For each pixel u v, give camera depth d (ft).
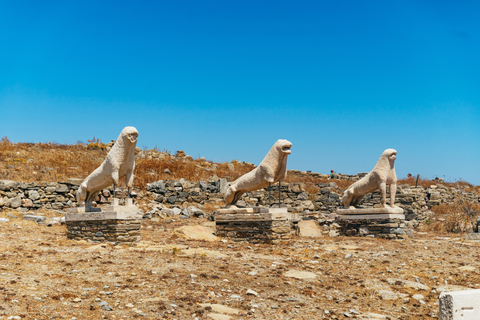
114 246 36.50
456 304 16.60
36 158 71.36
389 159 52.65
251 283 28.91
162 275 28.30
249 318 23.36
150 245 38.42
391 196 52.85
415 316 26.53
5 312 20.94
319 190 70.85
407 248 44.16
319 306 26.53
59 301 23.02
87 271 27.96
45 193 53.06
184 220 55.52
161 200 61.57
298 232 52.42
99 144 85.66
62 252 32.27
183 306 23.73
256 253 38.17
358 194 56.75
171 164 77.46
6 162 65.51
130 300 24.00
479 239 51.93
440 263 37.68
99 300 23.58
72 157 76.33
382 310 27.22
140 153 85.30
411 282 31.91
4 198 49.75
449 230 65.00
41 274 26.66
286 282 29.81
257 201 68.33
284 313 24.66
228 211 45.42
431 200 81.66
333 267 34.96
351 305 27.45
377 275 33.50
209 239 44.01
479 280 33.50
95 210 41.75
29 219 46.91
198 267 31.01
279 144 44.11
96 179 39.83
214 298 25.58
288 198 68.74
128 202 39.27
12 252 31.09
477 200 91.86
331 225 54.75
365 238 50.88
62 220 46.91
